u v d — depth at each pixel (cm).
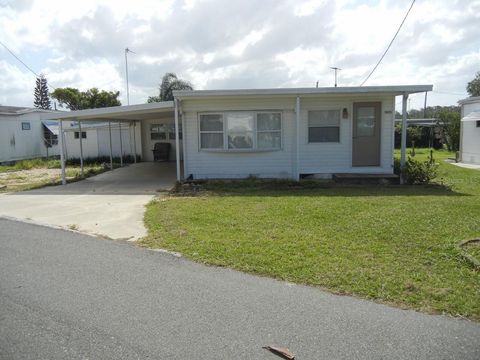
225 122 1284
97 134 2350
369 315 356
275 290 413
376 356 295
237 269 475
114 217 793
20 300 398
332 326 338
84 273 471
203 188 1133
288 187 1121
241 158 1301
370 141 1285
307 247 544
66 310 375
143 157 2227
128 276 459
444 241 556
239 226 670
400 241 563
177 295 404
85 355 300
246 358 295
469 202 853
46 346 313
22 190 1241
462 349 302
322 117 1280
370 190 1059
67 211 869
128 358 296
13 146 2462
